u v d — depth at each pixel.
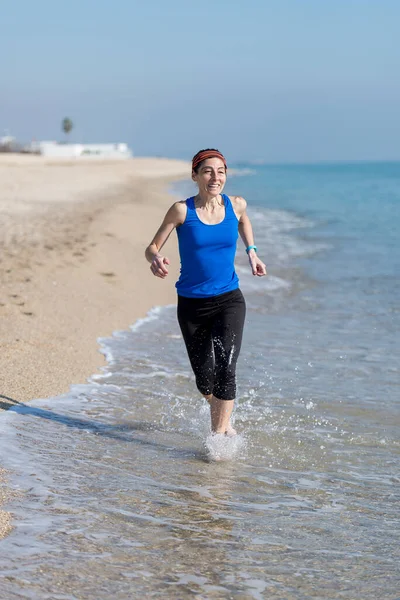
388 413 5.09
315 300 9.62
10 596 2.50
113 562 2.81
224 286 4.33
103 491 3.52
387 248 14.59
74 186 32.44
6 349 6.01
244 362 6.47
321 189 43.62
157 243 4.32
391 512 3.48
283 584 2.73
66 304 8.06
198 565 2.84
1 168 47.31
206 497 3.55
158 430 4.61
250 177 72.38
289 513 3.41
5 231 13.70
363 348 7.06
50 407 4.89
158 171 66.44
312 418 4.96
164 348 6.86
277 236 17.12
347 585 2.74
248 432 4.63
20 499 3.34
